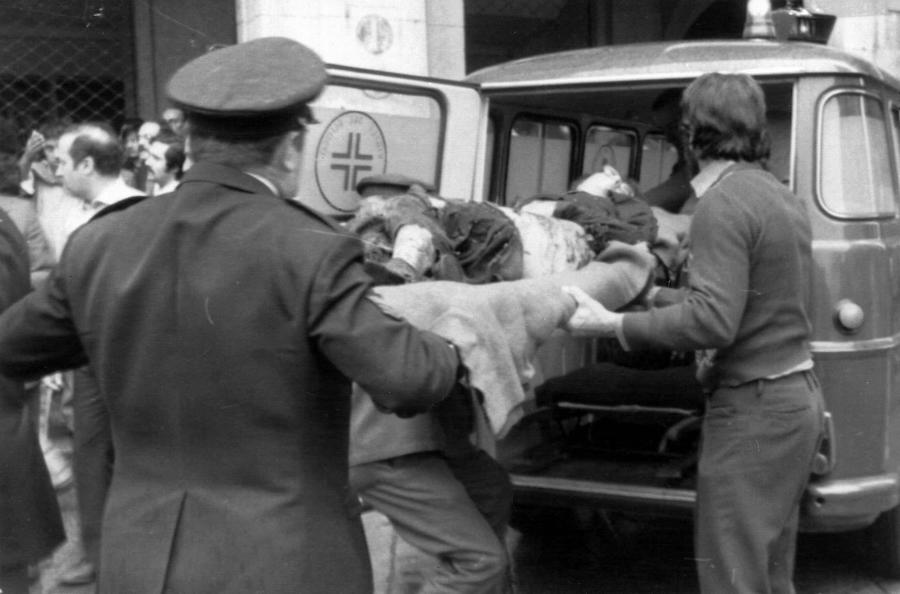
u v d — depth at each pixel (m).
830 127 4.37
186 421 2.20
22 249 3.50
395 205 3.97
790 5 5.93
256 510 2.16
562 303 3.33
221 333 2.16
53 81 9.41
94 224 2.33
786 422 3.38
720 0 12.04
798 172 4.32
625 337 3.38
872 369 4.31
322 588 2.18
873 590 4.98
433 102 4.87
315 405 2.21
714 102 3.50
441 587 3.36
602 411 4.70
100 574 2.27
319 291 2.14
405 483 3.32
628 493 4.37
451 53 8.34
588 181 4.90
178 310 2.18
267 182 2.28
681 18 12.38
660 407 4.65
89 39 9.46
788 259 3.38
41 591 4.52
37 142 6.12
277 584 2.13
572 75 4.87
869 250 4.32
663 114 5.61
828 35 5.63
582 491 4.43
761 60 4.50
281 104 2.21
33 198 6.11
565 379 4.86
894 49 10.15
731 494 3.41
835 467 4.24
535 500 4.52
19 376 2.40
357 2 7.37
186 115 2.29
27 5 9.27
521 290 3.24
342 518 2.27
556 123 5.90
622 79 4.79
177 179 5.35
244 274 2.16
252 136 2.24
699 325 3.27
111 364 2.24
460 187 5.00
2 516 3.35
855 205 4.36
